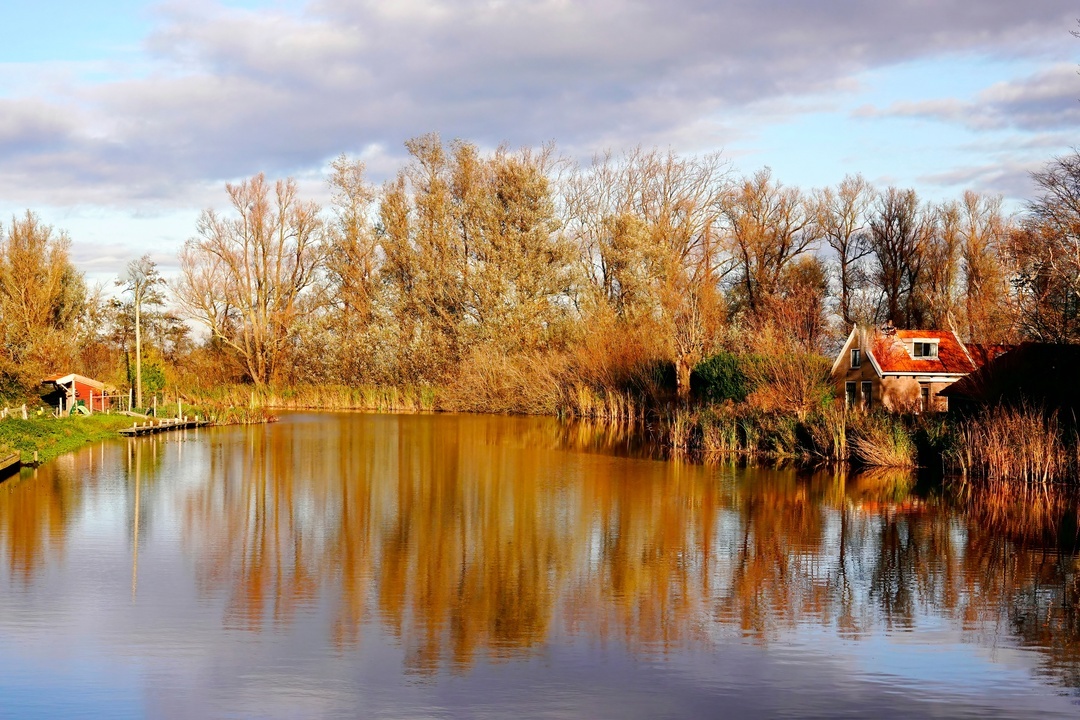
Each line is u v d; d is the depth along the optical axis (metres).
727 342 48.81
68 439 32.78
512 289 54.50
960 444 26.03
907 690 10.16
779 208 65.50
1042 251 31.61
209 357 64.06
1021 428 24.52
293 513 19.78
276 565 15.14
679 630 12.06
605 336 49.12
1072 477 23.66
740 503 21.41
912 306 62.53
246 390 59.22
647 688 10.11
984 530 18.48
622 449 33.34
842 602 13.37
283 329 61.75
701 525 18.80
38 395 41.91
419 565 15.30
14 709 9.37
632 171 65.00
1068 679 10.54
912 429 28.77
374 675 10.38
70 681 10.08
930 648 11.48
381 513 19.92
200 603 12.93
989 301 52.88
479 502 21.42
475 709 9.52
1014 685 10.34
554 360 52.00
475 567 15.21
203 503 20.86
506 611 12.81
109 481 24.03
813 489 23.52
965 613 12.90
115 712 9.34
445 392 55.66
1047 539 17.66
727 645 11.51
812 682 10.35
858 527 18.67
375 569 15.00
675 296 50.19
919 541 17.41
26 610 12.45
